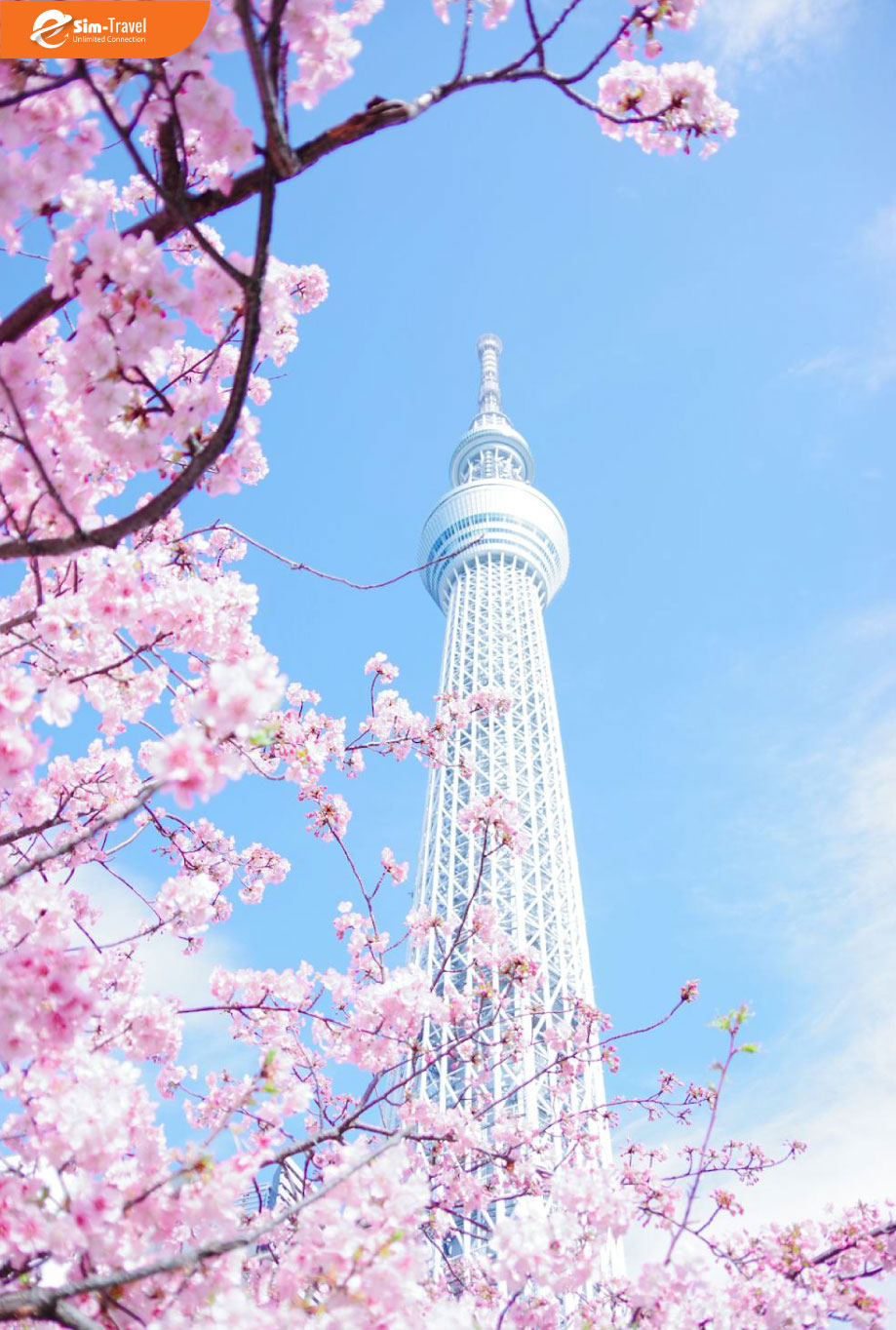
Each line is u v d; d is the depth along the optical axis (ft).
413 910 43.09
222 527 27.86
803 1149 39.88
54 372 22.45
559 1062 40.60
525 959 40.40
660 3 19.86
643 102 20.94
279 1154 19.62
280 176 14.69
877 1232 28.55
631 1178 33.14
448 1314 17.21
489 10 20.15
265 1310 17.99
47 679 24.20
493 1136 39.99
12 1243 16.16
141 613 24.30
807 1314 25.08
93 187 16.39
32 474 20.68
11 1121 17.92
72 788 32.09
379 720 43.55
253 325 14.93
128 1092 18.06
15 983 17.31
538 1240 21.70
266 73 13.61
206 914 27.37
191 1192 17.21
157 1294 16.60
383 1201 17.40
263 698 14.65
